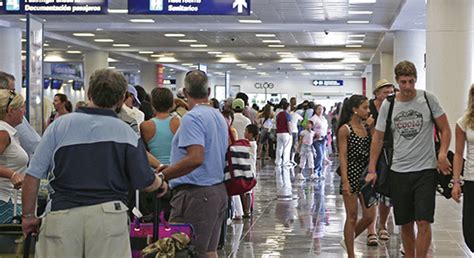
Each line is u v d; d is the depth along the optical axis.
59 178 4.48
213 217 5.89
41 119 11.41
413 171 6.95
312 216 12.85
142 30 25.83
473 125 6.93
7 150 6.17
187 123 5.68
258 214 13.12
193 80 5.87
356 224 8.32
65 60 43.44
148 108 10.54
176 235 5.23
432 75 15.87
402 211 7.06
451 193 7.06
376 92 9.25
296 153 25.38
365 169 7.57
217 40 31.28
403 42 24.95
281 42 32.28
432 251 9.37
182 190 5.86
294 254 9.27
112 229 4.43
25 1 14.96
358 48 35.22
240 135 13.04
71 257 4.40
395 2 19.92
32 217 4.59
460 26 15.59
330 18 23.50
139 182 4.59
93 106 4.60
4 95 6.25
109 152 4.50
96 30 26.16
